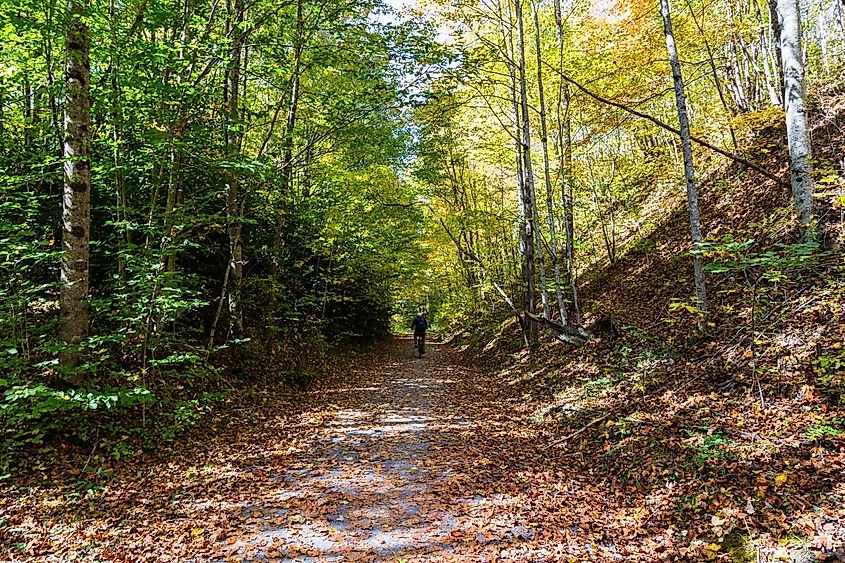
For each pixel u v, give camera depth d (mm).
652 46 11945
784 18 7723
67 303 6773
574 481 5824
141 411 7688
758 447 5031
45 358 7574
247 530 4715
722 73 16391
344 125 12555
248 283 12234
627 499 5148
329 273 16219
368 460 6812
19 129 9852
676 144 14539
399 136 14898
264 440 7738
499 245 21875
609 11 12516
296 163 12883
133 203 10219
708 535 4176
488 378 13648
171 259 9508
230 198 11250
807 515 3984
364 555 4234
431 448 7387
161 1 8211
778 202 10289
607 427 6977
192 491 5664
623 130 18188
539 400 9773
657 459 5590
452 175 19156
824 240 7578
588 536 4500
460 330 27562
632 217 17797
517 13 12203
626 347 9391
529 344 13812
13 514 4879
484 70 13172
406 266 21922
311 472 6340
